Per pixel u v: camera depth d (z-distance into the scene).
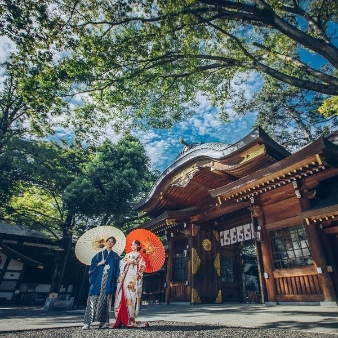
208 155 10.85
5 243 18.91
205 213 12.44
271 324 3.68
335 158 7.13
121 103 9.23
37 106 7.93
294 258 7.83
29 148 13.70
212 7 6.96
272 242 8.59
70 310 10.77
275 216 8.63
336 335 2.60
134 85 8.88
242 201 9.81
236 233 12.23
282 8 7.91
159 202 14.36
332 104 8.31
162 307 9.91
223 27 9.15
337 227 7.07
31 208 16.72
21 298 17.92
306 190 7.79
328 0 7.68
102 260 3.77
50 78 7.33
